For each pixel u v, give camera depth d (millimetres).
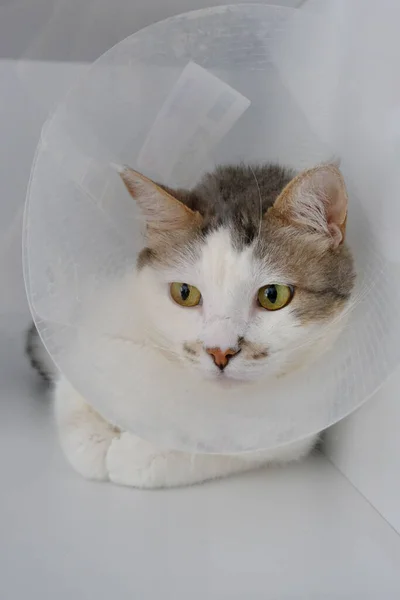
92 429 492
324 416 451
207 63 480
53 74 544
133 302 478
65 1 518
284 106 493
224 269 460
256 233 467
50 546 427
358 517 466
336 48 467
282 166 511
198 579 410
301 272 463
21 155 558
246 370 452
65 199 462
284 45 476
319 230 466
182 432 452
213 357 448
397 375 448
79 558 420
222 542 438
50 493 469
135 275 486
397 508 452
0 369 569
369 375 446
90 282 470
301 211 461
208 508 467
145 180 458
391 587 413
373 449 475
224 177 508
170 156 499
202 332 452
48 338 453
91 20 527
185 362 460
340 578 417
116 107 474
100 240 475
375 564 427
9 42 533
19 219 574
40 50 538
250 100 495
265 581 412
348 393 450
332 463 522
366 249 465
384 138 444
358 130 463
